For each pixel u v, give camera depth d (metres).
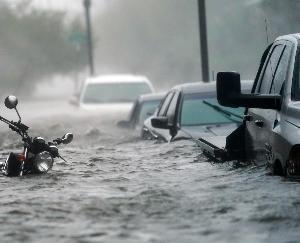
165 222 14.22
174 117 30.92
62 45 150.88
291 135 17.30
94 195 17.56
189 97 31.61
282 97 18.70
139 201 16.39
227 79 18.78
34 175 22.06
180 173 21.08
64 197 17.33
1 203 16.72
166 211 15.21
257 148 20.33
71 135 24.58
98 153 27.77
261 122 20.05
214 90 31.92
